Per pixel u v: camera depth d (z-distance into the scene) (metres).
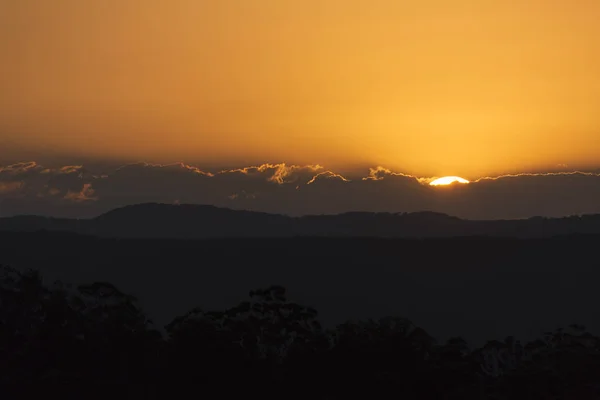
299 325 132.75
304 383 123.06
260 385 122.12
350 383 122.50
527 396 127.12
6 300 124.94
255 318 131.25
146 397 121.81
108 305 129.12
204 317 132.50
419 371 121.69
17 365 119.44
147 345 124.50
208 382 120.69
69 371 119.38
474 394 123.88
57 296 126.19
